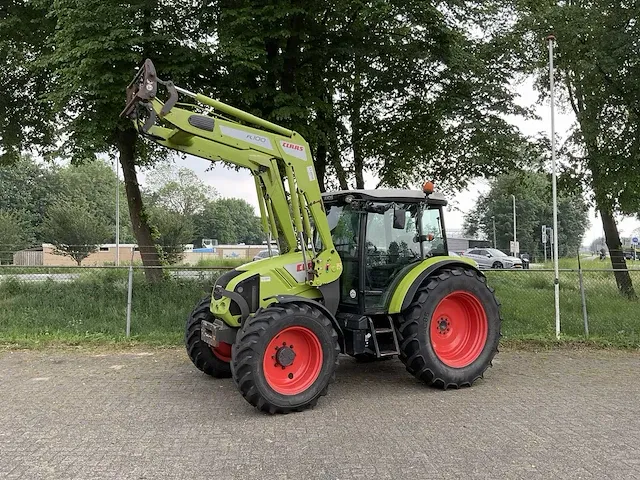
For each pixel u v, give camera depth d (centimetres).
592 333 954
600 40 1130
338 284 645
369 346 636
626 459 431
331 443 465
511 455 438
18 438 477
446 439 475
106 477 398
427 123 1316
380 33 1200
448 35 1187
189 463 423
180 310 1029
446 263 669
